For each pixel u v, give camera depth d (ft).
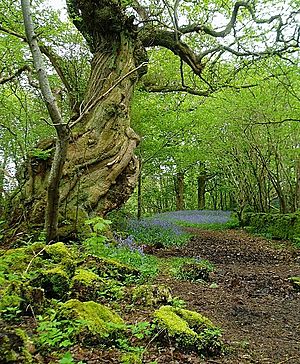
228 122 66.80
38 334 13.34
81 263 22.41
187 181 155.53
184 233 61.82
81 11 40.01
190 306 22.61
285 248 52.34
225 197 156.97
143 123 59.93
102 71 39.83
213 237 63.67
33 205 33.27
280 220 64.08
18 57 39.75
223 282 30.04
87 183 35.12
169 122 61.82
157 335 14.84
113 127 37.42
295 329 20.18
